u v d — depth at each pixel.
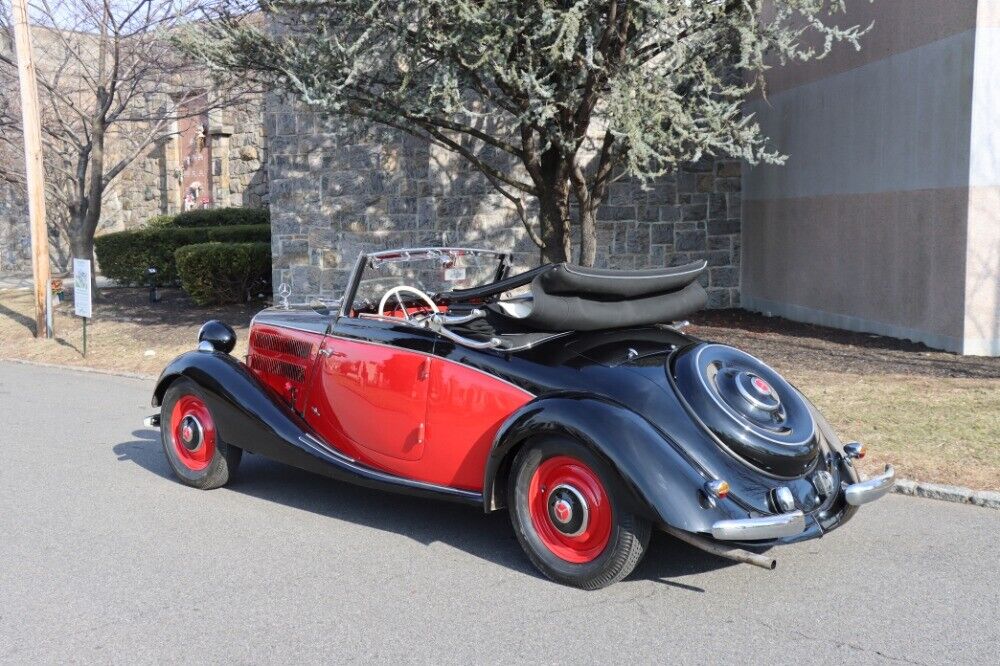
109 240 20.06
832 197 12.28
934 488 5.73
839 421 7.27
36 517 5.56
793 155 13.22
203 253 16.17
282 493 6.08
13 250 26.52
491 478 4.52
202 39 9.38
